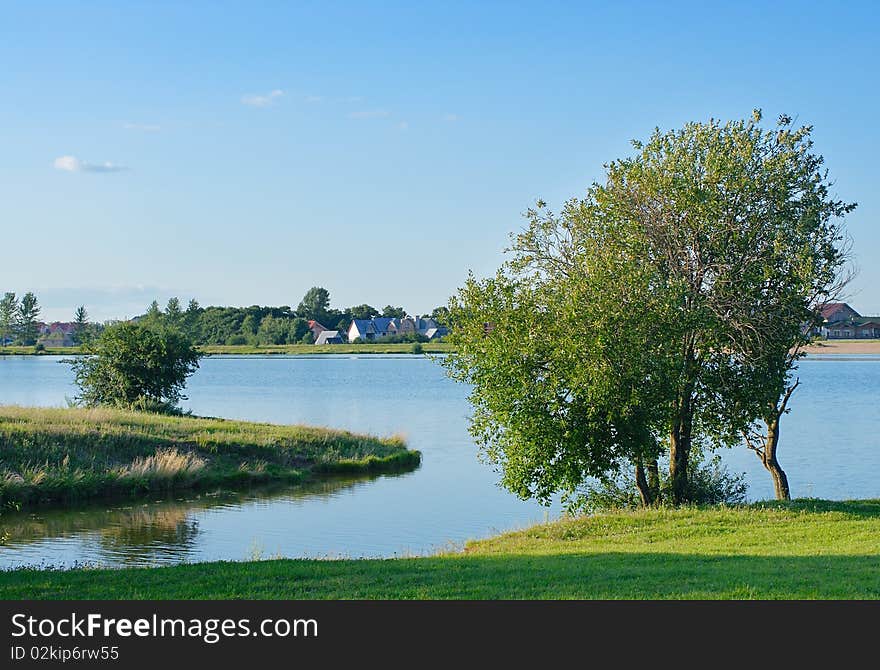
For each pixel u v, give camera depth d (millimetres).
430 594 13086
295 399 81938
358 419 63219
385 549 24109
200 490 34094
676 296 22797
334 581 14078
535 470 23500
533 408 22797
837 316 159875
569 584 13633
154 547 24391
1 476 30500
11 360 190375
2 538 25484
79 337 54281
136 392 52906
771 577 13891
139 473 33312
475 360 23688
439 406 74500
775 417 26031
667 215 24266
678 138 24922
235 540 25438
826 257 24359
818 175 24766
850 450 44750
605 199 24562
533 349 22844
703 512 22484
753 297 24188
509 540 21141
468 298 24047
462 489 34969
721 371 24656
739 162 24109
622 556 16719
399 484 36188
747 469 38906
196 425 42594
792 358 25125
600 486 27875
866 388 88188
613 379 22062
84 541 25125
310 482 36625
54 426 36344
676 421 24984
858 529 19625
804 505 23297
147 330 53969
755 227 24125
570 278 24250
